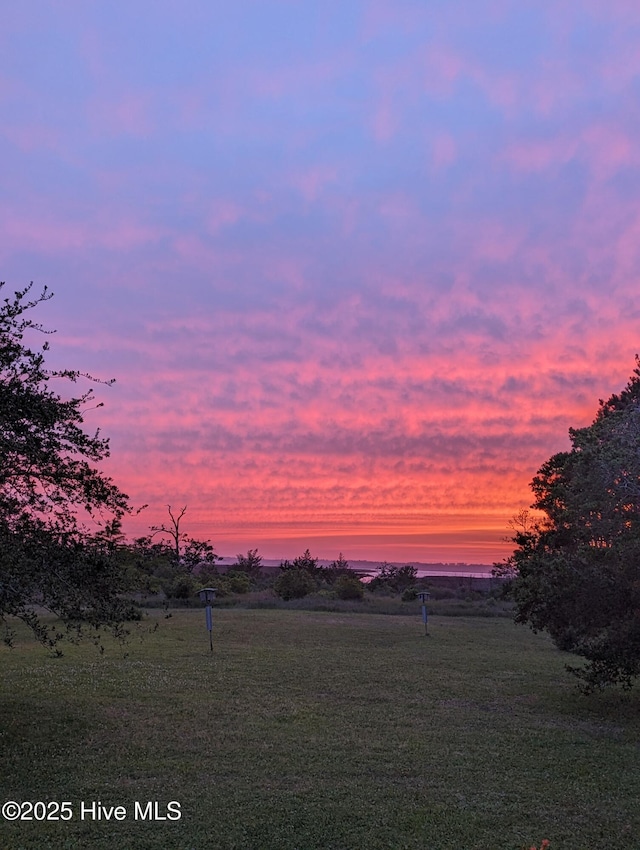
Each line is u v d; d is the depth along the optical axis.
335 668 19.00
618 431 13.91
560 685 17.53
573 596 14.53
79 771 9.60
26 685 15.48
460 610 37.59
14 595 9.86
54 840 7.34
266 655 20.95
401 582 60.41
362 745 11.24
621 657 13.79
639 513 13.52
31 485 10.72
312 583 45.91
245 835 7.52
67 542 10.77
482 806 8.58
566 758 10.87
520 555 17.27
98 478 11.06
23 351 10.16
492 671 19.41
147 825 7.75
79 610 10.44
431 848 7.29
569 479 16.31
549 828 7.92
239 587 48.75
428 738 11.88
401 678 17.75
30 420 10.15
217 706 13.84
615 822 8.16
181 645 22.73
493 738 12.03
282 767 9.95
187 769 9.76
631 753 11.28
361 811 8.29
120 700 14.19
